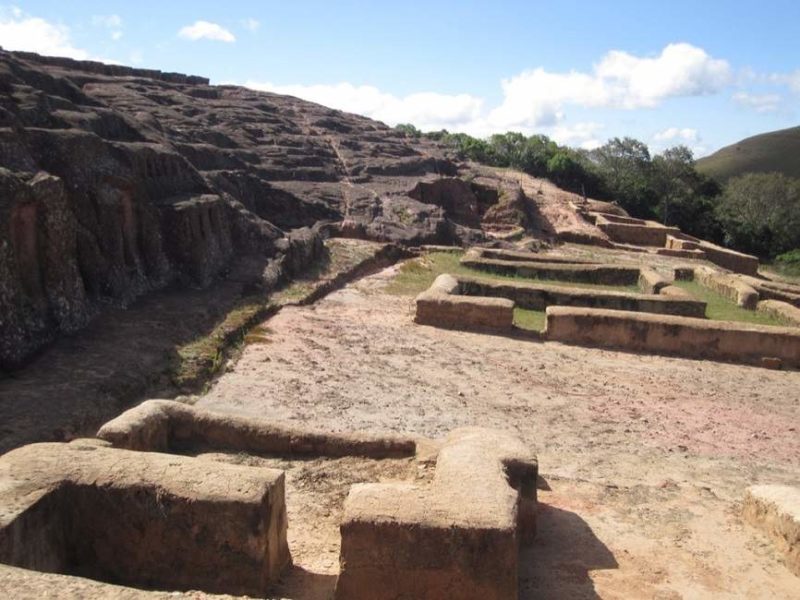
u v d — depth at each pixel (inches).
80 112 644.7
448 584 194.7
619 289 835.4
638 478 333.7
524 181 1775.3
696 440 395.9
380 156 1428.4
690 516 290.2
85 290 478.6
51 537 197.8
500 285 701.9
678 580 238.7
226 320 531.5
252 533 198.7
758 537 273.0
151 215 570.3
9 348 370.9
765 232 1989.4
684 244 1321.4
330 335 551.8
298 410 393.4
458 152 1881.2
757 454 380.8
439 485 213.8
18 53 1117.1
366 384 447.5
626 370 525.3
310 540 238.4
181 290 577.3
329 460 289.0
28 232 412.5
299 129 1418.6
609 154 2140.7
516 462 250.1
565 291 694.5
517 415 414.9
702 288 894.4
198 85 1553.9
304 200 1025.5
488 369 502.0
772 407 462.6
